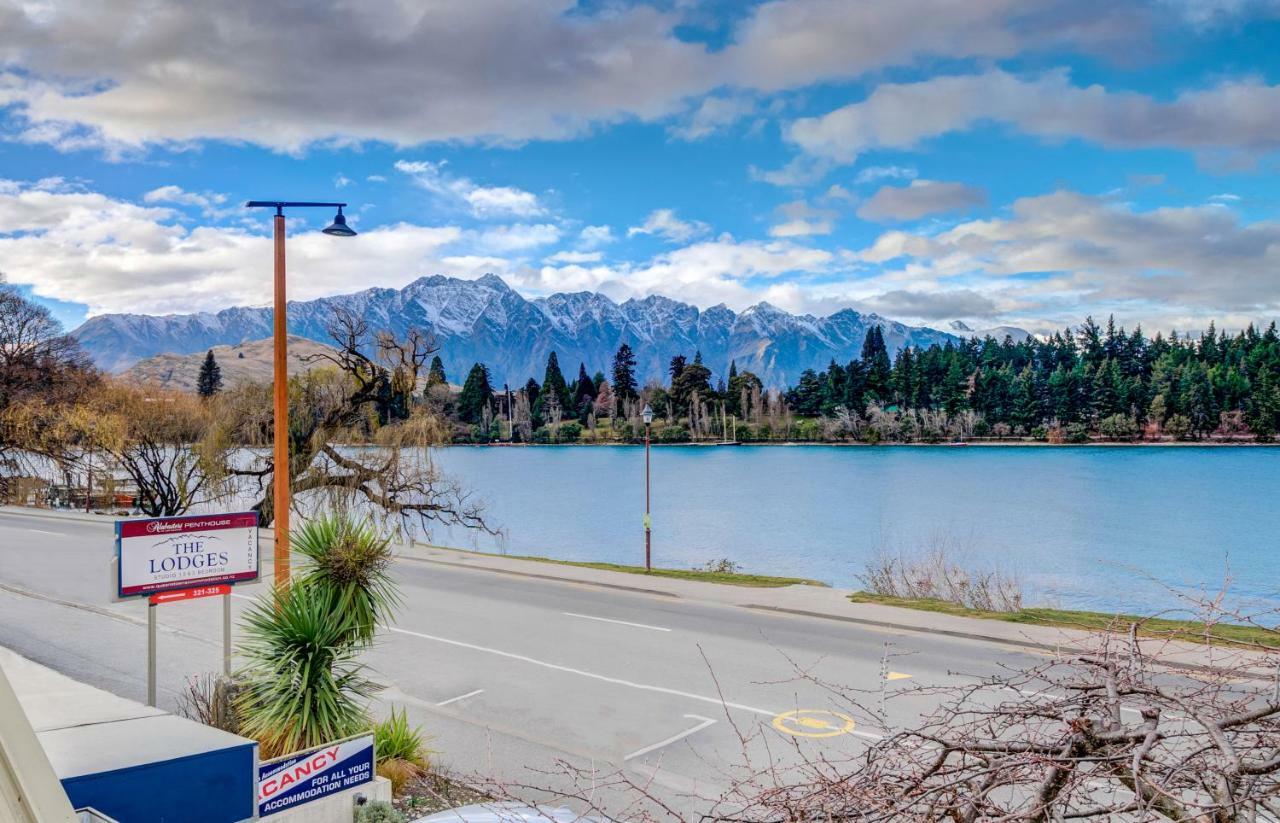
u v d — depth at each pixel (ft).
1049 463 416.26
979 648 59.11
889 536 190.90
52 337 213.05
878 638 62.90
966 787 10.93
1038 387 571.69
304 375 131.75
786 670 54.34
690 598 80.12
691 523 216.13
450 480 180.75
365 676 53.67
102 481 166.61
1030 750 10.68
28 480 184.44
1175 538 190.80
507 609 75.66
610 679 53.06
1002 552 168.35
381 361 129.39
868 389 598.75
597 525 211.20
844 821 10.77
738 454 497.46
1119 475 354.13
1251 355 551.18
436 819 26.32
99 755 24.34
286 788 28.12
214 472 131.13
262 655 35.45
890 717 44.09
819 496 283.18
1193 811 9.33
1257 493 287.07
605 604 77.97
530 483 335.47
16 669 36.94
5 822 9.89
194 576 36.32
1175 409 542.16
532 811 26.30
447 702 48.73
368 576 37.70
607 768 38.70
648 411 98.32
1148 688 11.30
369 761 30.60
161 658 56.65
